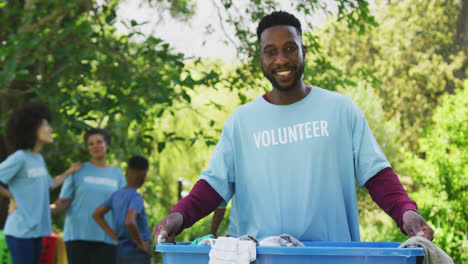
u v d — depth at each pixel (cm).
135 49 662
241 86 651
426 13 1464
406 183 990
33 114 455
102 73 630
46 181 469
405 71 1423
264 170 205
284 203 201
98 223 485
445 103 779
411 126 1395
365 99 953
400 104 1422
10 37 528
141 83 614
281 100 207
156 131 852
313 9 625
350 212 202
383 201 188
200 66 692
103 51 634
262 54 204
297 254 152
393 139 968
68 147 730
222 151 212
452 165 713
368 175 194
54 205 507
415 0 1472
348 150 201
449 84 1427
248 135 210
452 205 696
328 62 656
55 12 588
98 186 509
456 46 1447
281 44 198
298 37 201
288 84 200
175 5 677
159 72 648
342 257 148
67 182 509
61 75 595
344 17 650
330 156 200
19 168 445
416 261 151
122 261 454
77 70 602
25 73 502
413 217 171
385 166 193
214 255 157
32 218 448
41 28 625
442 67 1390
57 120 580
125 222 449
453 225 696
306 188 199
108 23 632
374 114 955
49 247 579
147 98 630
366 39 1423
